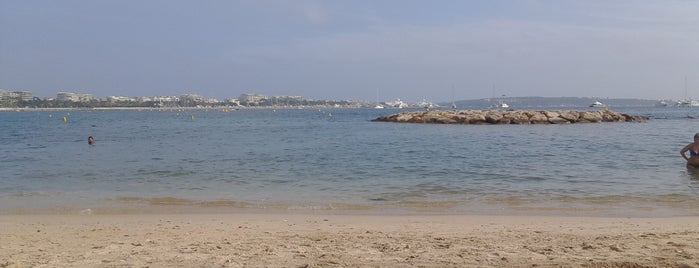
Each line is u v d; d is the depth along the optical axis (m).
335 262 7.52
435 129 54.47
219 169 20.88
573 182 16.97
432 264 7.36
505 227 10.45
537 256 7.70
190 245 8.77
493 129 53.56
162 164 22.66
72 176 19.02
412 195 14.97
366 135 44.62
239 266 7.36
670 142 33.44
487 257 7.70
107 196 14.89
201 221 11.31
